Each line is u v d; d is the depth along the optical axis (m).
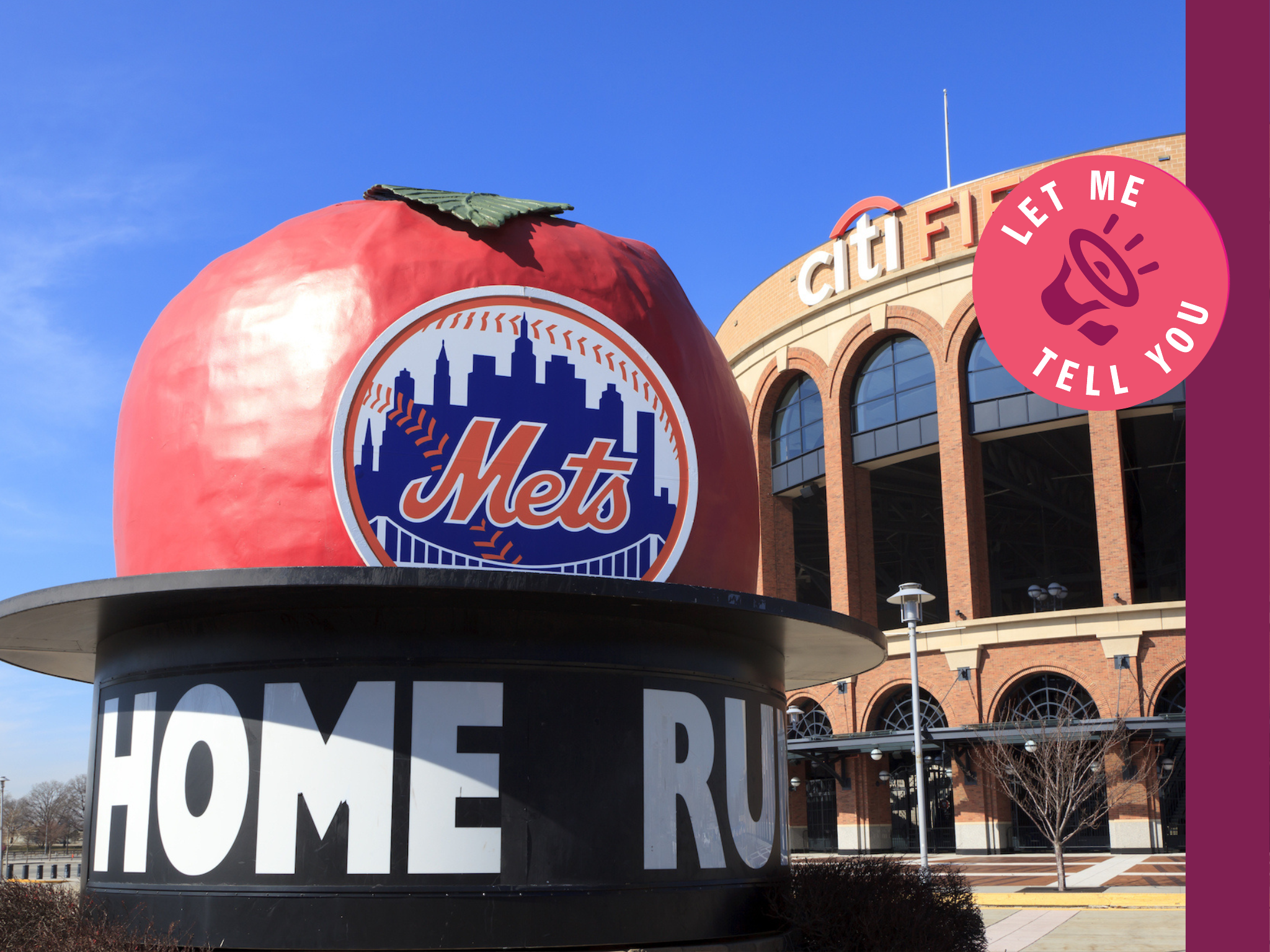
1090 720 33.84
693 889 9.81
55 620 9.81
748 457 11.48
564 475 9.92
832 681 14.95
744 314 49.72
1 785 52.94
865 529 43.19
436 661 9.22
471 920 8.83
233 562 9.47
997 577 50.22
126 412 10.91
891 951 10.65
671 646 10.15
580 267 10.63
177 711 9.52
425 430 9.66
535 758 9.29
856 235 43.72
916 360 41.78
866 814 39.38
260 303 10.12
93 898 9.56
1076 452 43.84
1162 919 19.91
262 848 8.91
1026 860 33.62
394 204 10.82
